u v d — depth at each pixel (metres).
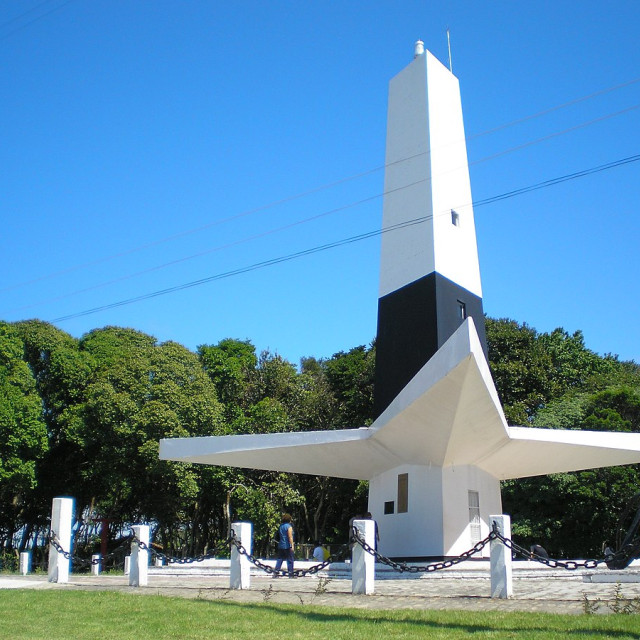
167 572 22.06
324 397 40.94
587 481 30.09
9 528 39.19
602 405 33.69
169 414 33.22
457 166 23.91
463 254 23.02
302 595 13.42
